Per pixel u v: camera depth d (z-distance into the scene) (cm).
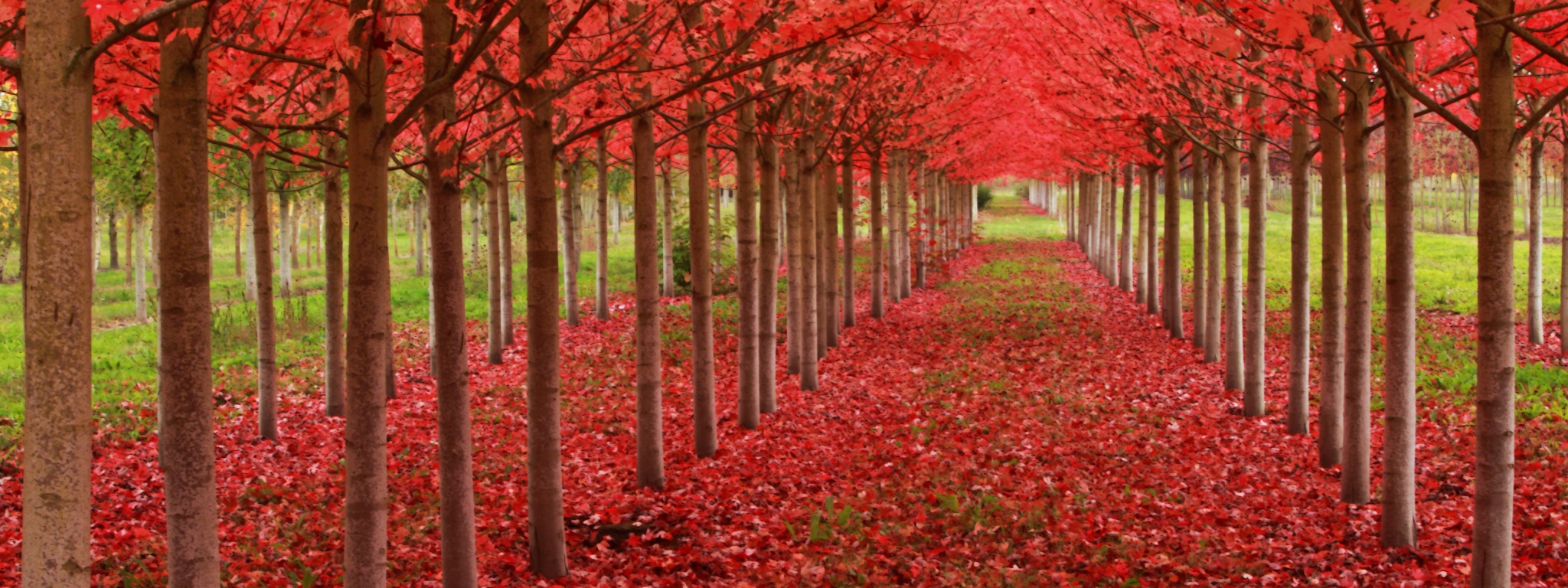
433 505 758
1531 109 1059
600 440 1009
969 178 2597
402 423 1080
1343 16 438
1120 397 1213
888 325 1877
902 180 2308
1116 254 2498
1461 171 3609
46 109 292
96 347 1669
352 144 435
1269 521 725
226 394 1211
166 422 373
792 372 1359
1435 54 697
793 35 475
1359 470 764
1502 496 485
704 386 942
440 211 510
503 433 1035
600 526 719
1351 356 762
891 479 846
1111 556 645
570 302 1811
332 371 1110
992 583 592
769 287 1131
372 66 437
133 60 552
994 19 1029
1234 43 452
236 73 571
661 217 2488
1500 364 478
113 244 3881
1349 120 723
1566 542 629
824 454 955
